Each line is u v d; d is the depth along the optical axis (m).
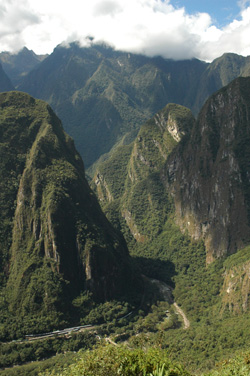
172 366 23.48
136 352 24.70
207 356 63.59
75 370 23.56
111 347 24.67
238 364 30.80
